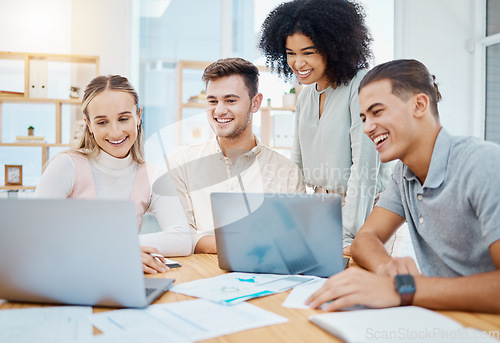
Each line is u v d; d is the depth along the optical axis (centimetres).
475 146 100
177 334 68
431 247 113
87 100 143
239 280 102
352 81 173
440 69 425
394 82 104
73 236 79
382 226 125
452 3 423
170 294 91
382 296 79
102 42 389
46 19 379
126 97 143
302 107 195
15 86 374
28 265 81
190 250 136
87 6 386
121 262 79
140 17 405
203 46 418
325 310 80
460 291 77
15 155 376
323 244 102
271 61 193
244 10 425
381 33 422
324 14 163
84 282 81
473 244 103
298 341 66
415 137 107
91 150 150
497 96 424
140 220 149
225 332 69
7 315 77
